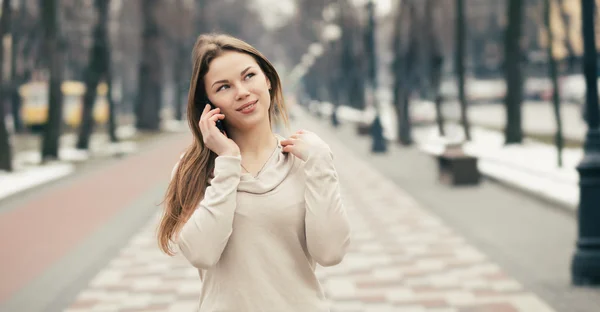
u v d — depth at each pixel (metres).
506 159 17.61
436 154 14.81
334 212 2.27
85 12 36.69
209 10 61.41
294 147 2.34
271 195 2.31
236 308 2.30
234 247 2.30
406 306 6.29
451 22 31.27
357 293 6.80
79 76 50.06
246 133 2.41
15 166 19.98
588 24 6.83
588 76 6.81
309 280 2.37
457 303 6.33
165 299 6.81
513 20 21.08
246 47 2.40
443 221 10.66
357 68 42.91
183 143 30.64
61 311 6.49
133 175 18.12
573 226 9.91
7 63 33.34
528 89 48.22
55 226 10.99
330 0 46.31
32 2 32.56
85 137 25.00
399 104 25.05
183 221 2.45
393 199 13.03
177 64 49.62
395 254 8.50
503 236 9.39
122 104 63.28
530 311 5.99
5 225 11.15
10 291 7.27
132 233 10.38
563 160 16.66
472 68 62.03
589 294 6.46
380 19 41.44
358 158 21.55
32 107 36.97
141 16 38.94
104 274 7.92
